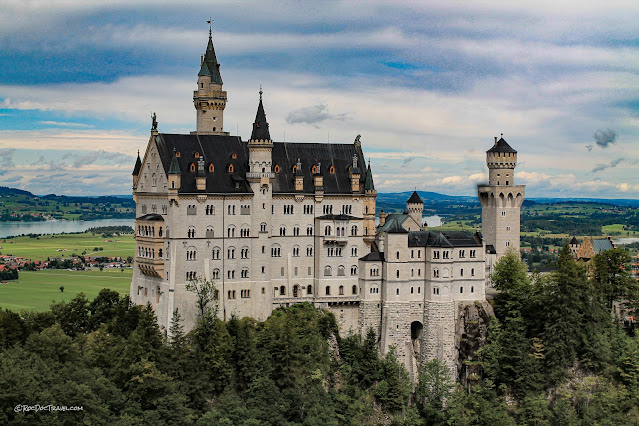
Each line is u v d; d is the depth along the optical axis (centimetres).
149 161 19738
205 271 19050
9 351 16712
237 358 18275
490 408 19088
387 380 19438
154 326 18512
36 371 15825
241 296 19538
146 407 17025
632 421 19138
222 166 19600
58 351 17150
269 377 18250
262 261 19725
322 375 18738
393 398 19175
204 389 17625
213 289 19038
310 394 18188
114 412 16375
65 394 15375
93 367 17388
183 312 18750
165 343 18438
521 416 19288
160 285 19050
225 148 19962
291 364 18450
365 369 19438
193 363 17762
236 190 19438
